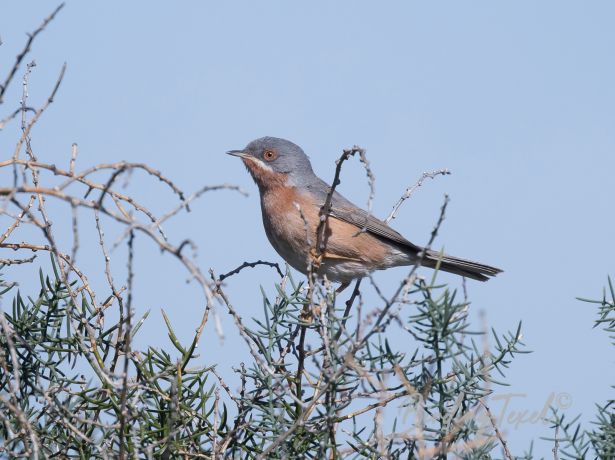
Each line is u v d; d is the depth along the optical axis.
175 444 8.93
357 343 8.25
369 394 8.52
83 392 9.15
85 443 9.07
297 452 9.02
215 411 9.30
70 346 9.71
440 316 8.37
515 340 8.82
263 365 9.00
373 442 8.59
